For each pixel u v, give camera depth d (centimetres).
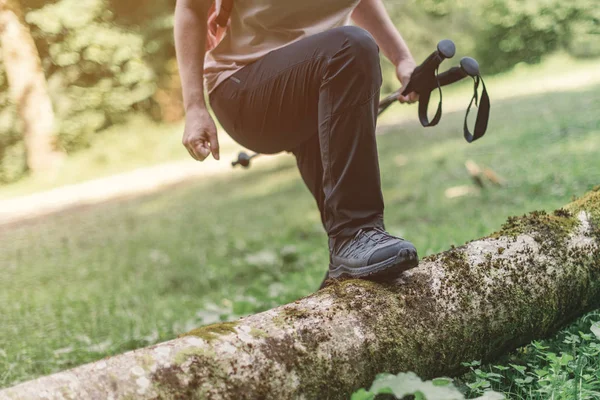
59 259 911
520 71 2556
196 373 173
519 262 242
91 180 1934
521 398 209
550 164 855
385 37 285
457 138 1376
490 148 1111
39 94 2052
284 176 1404
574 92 1648
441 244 496
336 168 229
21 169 2108
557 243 254
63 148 2186
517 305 232
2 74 2122
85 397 160
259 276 634
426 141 1430
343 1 249
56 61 2175
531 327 237
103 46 2189
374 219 231
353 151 227
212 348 180
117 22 2316
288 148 264
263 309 448
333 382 191
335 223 233
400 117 2070
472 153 1109
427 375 211
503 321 228
